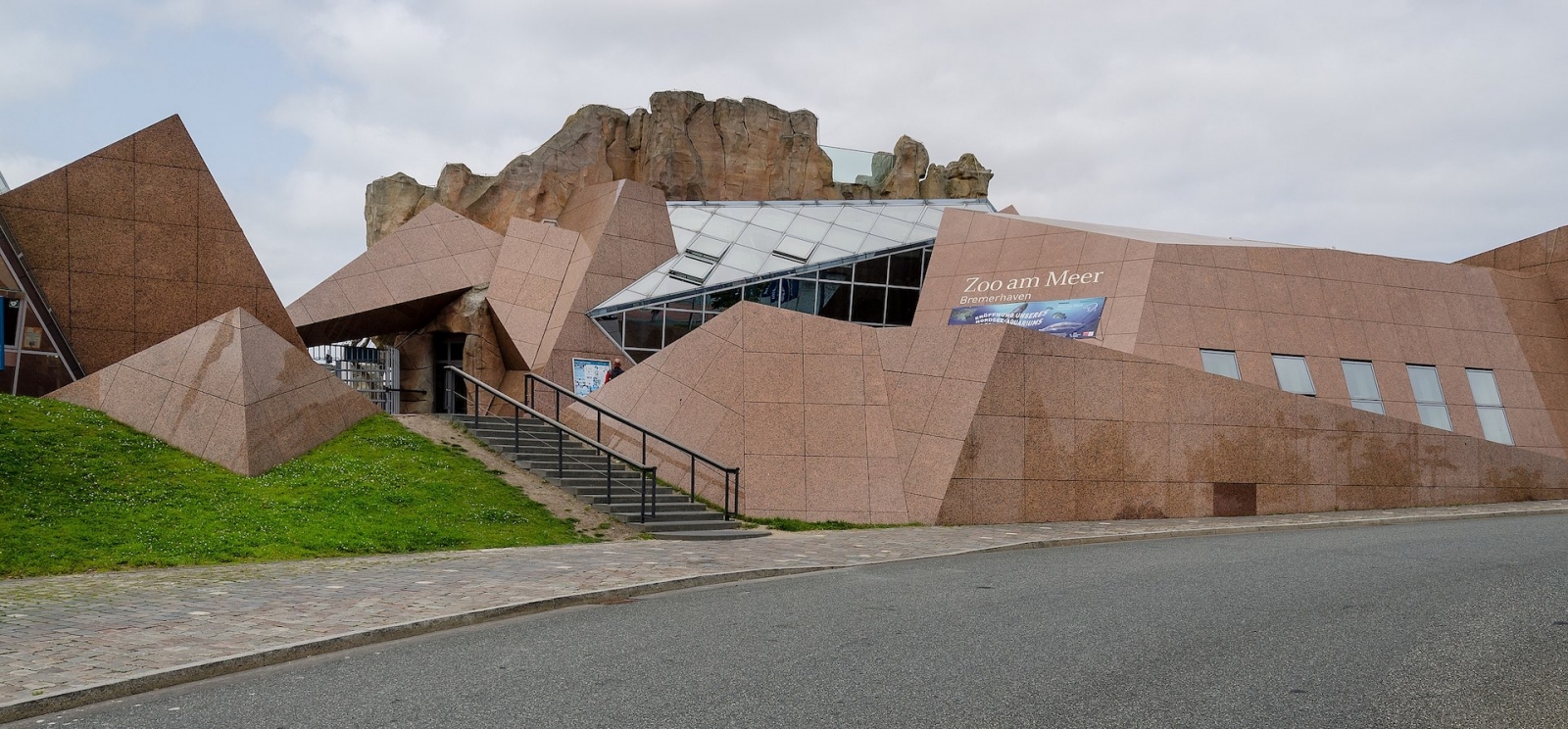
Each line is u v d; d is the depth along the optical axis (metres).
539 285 33.66
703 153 56.41
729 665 8.07
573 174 54.66
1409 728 6.41
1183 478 20.94
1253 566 13.56
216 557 13.39
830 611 10.48
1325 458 21.98
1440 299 28.84
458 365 36.31
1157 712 6.72
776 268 34.38
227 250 23.89
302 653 8.50
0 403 17.28
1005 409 19.88
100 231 22.58
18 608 9.91
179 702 7.09
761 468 19.91
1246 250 27.36
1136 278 26.69
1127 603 10.81
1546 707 6.83
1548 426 28.31
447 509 16.69
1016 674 7.74
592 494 18.69
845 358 20.77
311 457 18.12
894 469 19.88
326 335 34.72
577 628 9.67
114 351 22.48
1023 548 16.50
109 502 14.66
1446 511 21.30
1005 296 29.30
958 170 62.19
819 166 58.84
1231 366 25.88
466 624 9.90
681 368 21.44
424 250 34.75
